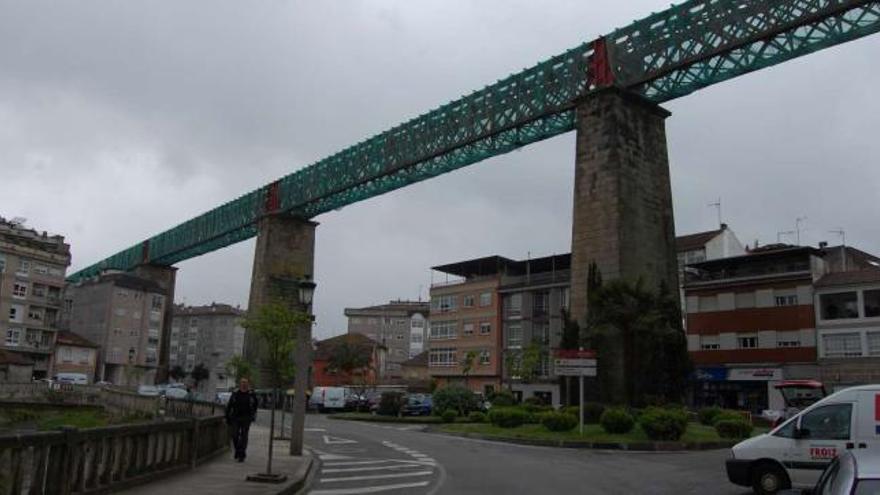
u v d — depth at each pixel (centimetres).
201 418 1686
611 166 4197
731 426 2841
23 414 4269
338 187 7031
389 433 3328
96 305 10100
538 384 7162
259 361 6138
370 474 1759
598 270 3978
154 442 1379
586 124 4431
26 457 876
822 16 3656
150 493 1194
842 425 1288
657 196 4384
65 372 9269
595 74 4578
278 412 5181
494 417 3356
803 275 5303
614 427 2795
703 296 5822
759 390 5403
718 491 1476
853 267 6034
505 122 5338
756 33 3894
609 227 4109
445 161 6097
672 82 4312
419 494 1417
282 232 7744
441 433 3366
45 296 9119
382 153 6606
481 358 7844
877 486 475
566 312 3991
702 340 5759
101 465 1127
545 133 5134
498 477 1698
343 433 3259
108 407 4462
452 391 4553
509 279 7981
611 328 3688
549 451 2475
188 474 1508
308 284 2036
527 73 5253
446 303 8400
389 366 11712
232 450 2119
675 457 2258
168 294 10631
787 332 5316
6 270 8688
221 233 8612
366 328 12781
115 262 11300
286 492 1354
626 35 4500
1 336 8581
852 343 4997
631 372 3584
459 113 5834
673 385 3644
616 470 1859
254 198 8219
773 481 1329
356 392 6606
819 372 5088
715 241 6600
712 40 4078
